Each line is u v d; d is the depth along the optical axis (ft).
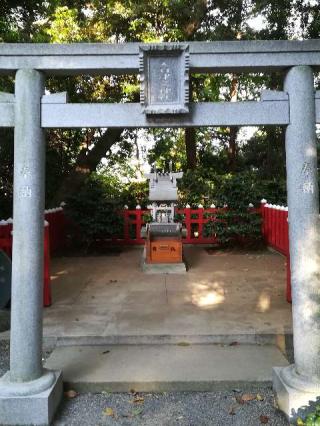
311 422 8.43
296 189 11.16
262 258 33.06
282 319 17.17
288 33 40.50
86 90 38.58
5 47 11.00
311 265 11.00
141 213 40.65
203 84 47.85
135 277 26.13
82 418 11.22
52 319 17.53
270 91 11.32
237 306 19.19
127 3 33.63
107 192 39.22
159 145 61.77
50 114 11.30
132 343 15.52
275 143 54.70
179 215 41.16
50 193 43.01
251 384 12.62
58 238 38.14
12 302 11.19
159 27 35.99
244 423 10.92
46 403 10.77
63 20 30.94
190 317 17.60
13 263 11.16
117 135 40.60
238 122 11.37
